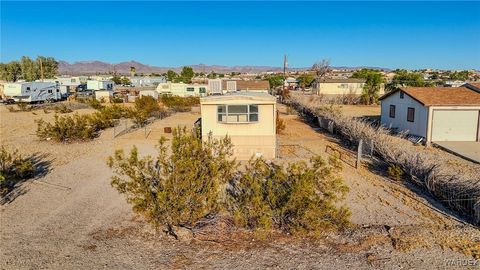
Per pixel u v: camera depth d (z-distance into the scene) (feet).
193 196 30.66
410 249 28.63
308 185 29.91
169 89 198.18
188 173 29.86
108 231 32.27
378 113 131.64
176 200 30.12
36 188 43.86
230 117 57.31
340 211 31.78
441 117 72.43
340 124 79.46
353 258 27.45
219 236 30.76
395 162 50.80
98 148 66.23
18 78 329.11
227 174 33.30
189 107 144.36
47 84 167.02
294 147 67.77
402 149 54.90
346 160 57.77
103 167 53.31
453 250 28.50
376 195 41.83
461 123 72.84
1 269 25.82
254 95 58.59
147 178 31.14
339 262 26.94
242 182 33.55
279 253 28.19
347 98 175.73
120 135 80.33
